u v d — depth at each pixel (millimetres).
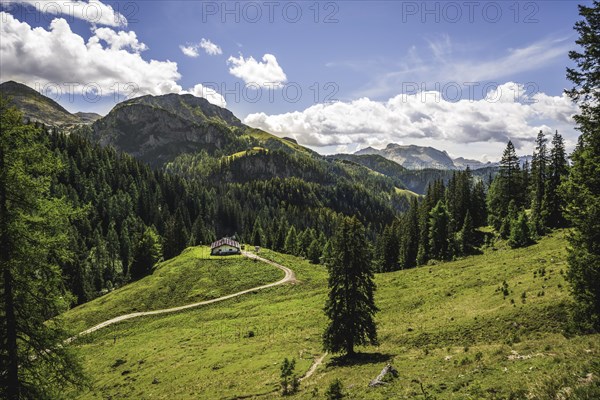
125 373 44375
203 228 158000
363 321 33344
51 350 16141
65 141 193500
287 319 56875
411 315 44781
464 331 33625
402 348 33719
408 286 57969
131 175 199750
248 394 30000
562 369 15359
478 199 91375
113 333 68688
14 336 15758
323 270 106750
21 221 14867
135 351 53656
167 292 87750
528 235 64125
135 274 109250
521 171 84938
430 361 26391
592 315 22578
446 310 42375
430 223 83625
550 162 69750
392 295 55312
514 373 17828
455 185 103312
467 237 75938
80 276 97938
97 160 190375
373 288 33875
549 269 42688
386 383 22500
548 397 13047
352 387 23891
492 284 46031
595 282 21453
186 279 94938
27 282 15570
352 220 34000
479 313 36875
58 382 16578
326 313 34469
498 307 36625
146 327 69375
